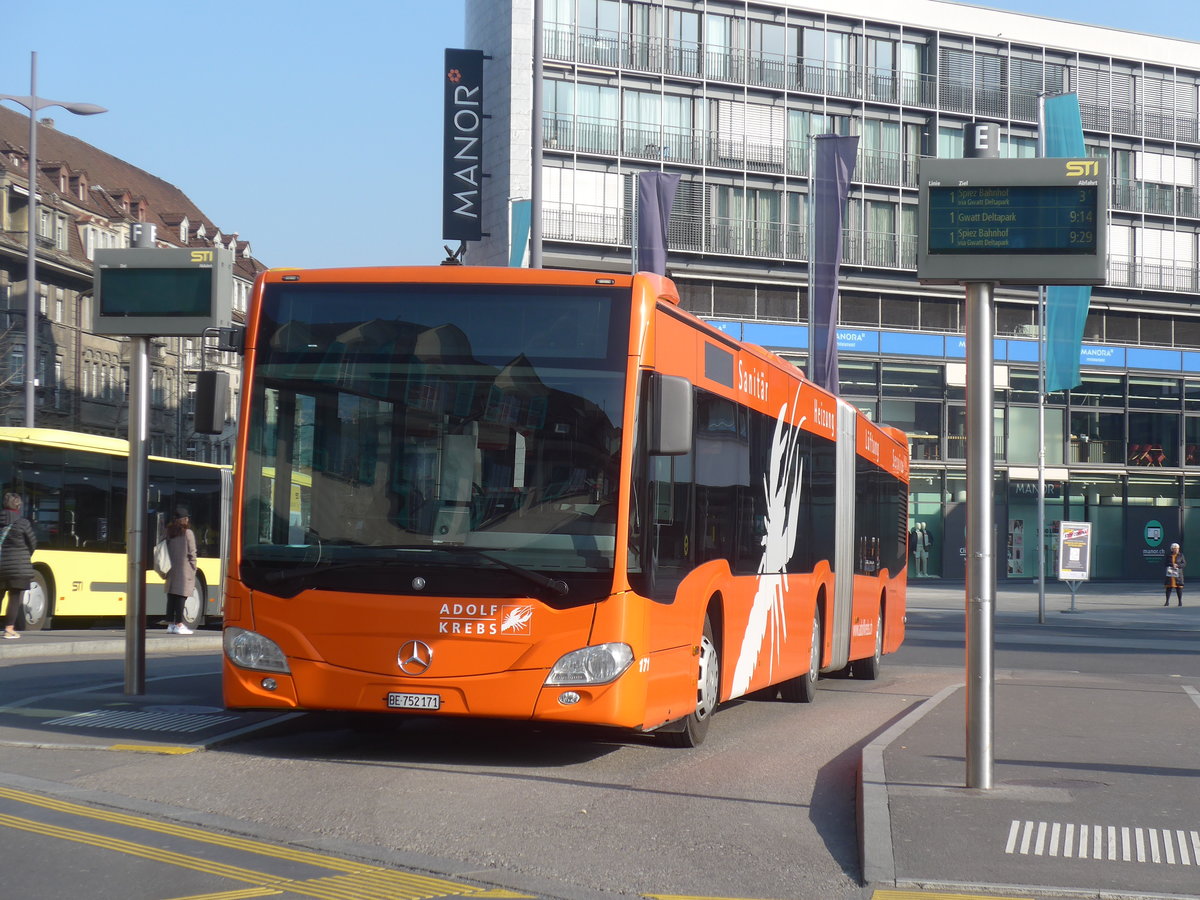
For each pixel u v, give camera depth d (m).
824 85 57.12
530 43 52.59
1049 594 54.00
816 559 15.62
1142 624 38.44
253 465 10.08
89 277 75.12
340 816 8.02
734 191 55.69
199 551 29.61
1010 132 60.03
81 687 14.74
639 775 9.89
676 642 10.48
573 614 9.52
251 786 8.89
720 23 55.75
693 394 10.99
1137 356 62.25
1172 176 62.84
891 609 21.42
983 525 9.04
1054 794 8.90
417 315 10.05
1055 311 39.41
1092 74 61.66
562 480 9.70
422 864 6.90
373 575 9.67
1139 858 7.29
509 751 10.87
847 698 16.64
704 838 7.80
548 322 9.95
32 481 24.81
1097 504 62.38
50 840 7.14
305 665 9.73
